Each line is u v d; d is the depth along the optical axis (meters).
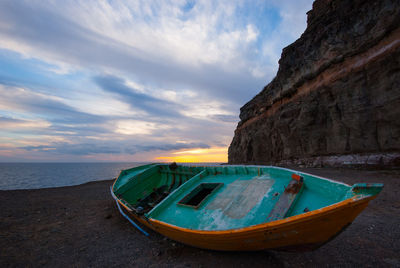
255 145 33.94
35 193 14.49
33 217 7.86
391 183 10.07
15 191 15.52
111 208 9.23
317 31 20.48
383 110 14.21
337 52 17.81
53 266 4.02
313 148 20.59
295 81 23.50
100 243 5.14
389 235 4.77
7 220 7.44
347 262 3.72
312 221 2.71
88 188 16.91
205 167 6.96
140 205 7.36
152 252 4.49
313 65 20.48
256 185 4.78
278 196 3.94
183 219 4.31
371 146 15.20
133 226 6.45
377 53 14.76
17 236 5.74
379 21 14.61
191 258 4.08
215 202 4.53
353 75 16.30
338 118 17.77
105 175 53.69
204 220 4.04
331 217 2.67
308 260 3.84
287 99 25.72
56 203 10.66
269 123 30.41
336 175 13.43
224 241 3.51
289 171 4.52
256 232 3.07
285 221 2.79
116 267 3.90
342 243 4.51
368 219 5.89
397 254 3.93
